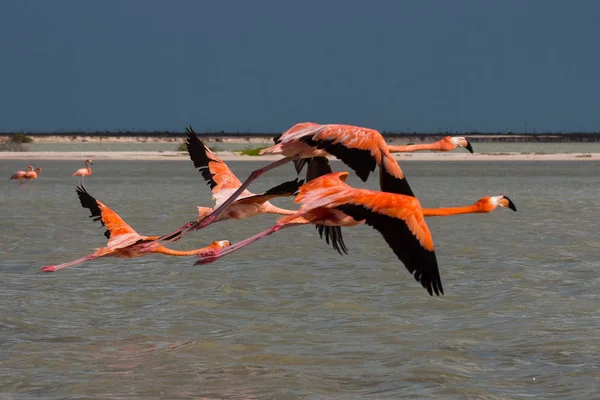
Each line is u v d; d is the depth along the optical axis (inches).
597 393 493.4
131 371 541.3
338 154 366.6
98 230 1206.3
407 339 607.8
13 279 820.6
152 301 727.1
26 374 536.4
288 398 492.7
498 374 532.1
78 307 704.4
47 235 1144.8
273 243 1051.9
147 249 446.6
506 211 1509.6
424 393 498.3
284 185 450.6
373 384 516.1
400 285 783.1
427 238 326.6
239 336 617.0
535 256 954.1
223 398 494.0
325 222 360.8
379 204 336.2
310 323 652.7
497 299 725.3
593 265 891.4
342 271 855.7
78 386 513.3
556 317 663.8
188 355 573.3
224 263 903.1
